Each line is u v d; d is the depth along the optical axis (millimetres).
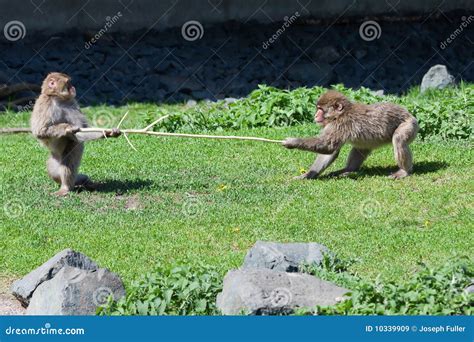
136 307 9078
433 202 12938
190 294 9328
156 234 12156
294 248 10578
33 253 11625
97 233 12297
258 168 15109
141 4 27281
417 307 8938
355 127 14148
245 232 12156
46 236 12219
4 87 22438
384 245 11461
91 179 14711
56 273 9922
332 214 12664
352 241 11641
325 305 8977
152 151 16406
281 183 14234
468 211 12562
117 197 13844
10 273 11109
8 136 18609
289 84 24484
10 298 10422
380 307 8859
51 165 14180
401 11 28438
